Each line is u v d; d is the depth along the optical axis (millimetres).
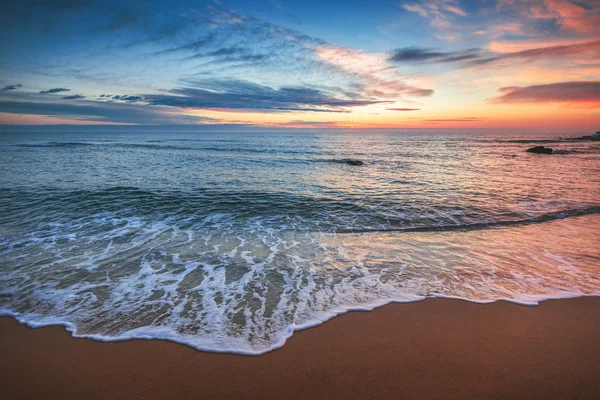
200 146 45562
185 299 4715
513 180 16031
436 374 3146
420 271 5684
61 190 12445
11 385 3023
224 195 12148
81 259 6215
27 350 3535
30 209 9938
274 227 8523
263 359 3385
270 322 4102
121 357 3422
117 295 4824
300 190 13312
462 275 5500
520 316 4199
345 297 4762
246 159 26812
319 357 3410
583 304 4492
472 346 3582
